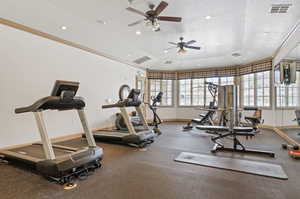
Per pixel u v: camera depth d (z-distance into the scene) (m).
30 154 2.94
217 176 2.51
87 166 2.68
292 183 2.29
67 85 2.57
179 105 8.98
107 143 4.50
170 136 5.29
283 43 4.99
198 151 3.74
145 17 3.45
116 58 6.68
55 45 4.64
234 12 3.55
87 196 2.01
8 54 3.71
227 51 6.09
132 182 2.34
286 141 4.59
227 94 4.04
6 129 3.65
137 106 4.66
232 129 3.83
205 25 4.16
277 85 5.75
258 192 2.08
